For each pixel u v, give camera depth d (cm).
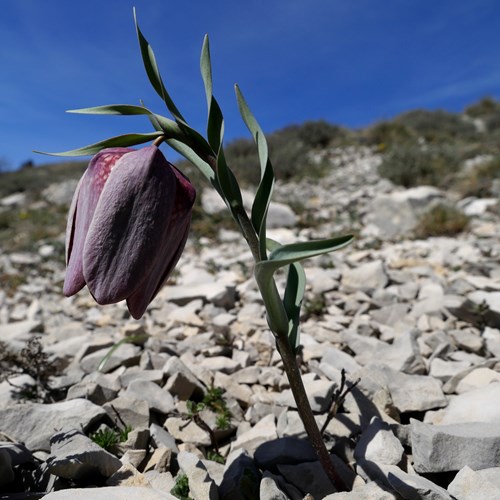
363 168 126
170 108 12
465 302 29
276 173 119
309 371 24
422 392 20
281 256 10
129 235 10
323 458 14
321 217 81
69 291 11
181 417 20
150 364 25
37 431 18
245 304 37
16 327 36
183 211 11
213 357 26
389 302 34
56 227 99
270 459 16
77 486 15
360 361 25
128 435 17
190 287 39
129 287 10
